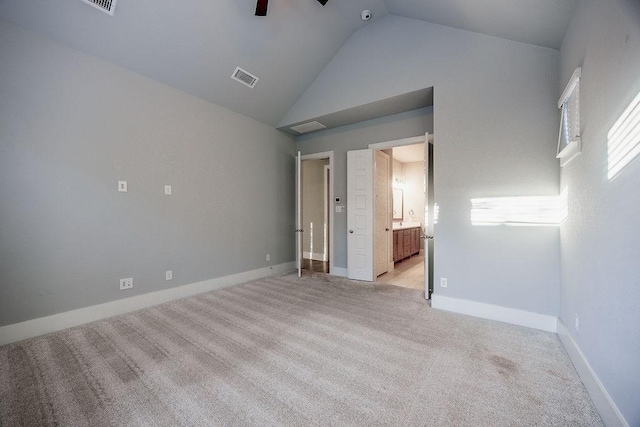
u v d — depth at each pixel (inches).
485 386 65.2
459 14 104.4
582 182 71.2
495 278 106.8
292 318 106.4
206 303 124.2
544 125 98.3
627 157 47.9
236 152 158.9
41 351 80.7
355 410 57.2
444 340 88.7
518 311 102.1
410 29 127.1
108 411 56.8
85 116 101.7
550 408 57.7
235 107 154.3
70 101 98.0
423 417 55.3
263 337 90.0
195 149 137.9
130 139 114.0
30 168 89.8
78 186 100.2
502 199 105.4
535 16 85.7
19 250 88.2
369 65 140.2
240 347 83.4
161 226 124.6
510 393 62.6
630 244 46.5
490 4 89.9
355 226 170.9
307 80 159.2
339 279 171.5
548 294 97.3
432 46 121.0
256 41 124.6
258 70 138.6
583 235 70.3
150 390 63.4
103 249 106.6
